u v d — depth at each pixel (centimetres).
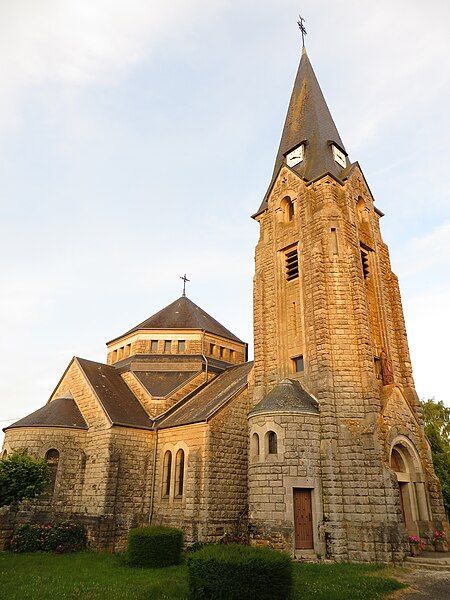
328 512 2264
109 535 2709
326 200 3059
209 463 2730
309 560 2139
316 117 3622
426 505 2525
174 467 2952
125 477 2980
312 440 2408
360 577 1728
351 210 3131
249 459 2509
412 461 2588
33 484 2475
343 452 2394
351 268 2823
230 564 1350
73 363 3753
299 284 2995
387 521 2166
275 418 2452
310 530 2269
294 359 2875
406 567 1995
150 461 3122
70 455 3128
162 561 2070
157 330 4128
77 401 3503
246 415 3030
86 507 2953
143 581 1708
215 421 2848
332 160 3419
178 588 1558
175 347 4081
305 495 2333
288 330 2959
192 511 2658
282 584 1362
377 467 2281
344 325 2692
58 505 2969
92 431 3195
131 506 2938
